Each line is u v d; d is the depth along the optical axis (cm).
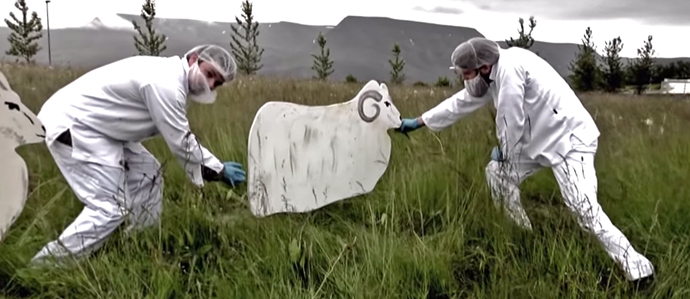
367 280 307
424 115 448
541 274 332
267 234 358
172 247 362
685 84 2027
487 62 385
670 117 791
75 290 307
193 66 346
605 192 450
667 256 359
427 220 418
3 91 305
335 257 341
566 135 375
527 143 392
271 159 402
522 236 375
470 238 383
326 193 430
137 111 341
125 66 340
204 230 377
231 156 492
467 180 432
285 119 403
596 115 732
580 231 361
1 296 303
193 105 653
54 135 328
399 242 351
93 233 334
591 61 2116
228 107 664
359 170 441
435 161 480
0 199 312
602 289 321
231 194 440
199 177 363
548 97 376
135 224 349
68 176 338
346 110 428
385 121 443
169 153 481
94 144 335
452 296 323
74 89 338
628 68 2209
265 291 304
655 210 394
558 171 379
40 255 326
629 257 339
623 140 591
